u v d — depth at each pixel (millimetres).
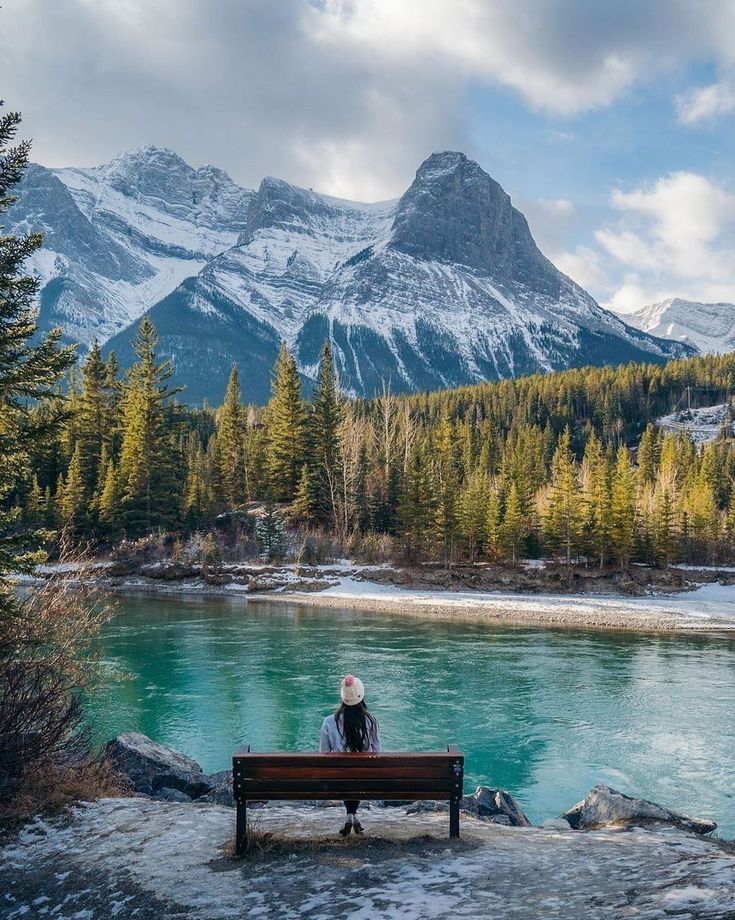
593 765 21422
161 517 82438
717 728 25141
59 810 10320
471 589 72938
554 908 5621
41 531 13586
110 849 8500
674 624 52281
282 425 93688
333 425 93188
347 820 8078
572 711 27375
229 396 102188
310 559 78312
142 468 84125
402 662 36594
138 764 15039
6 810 10156
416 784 7602
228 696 28906
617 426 188250
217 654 38062
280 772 7551
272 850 7633
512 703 28500
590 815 12578
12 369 13219
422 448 94938
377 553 82312
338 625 49781
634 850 7754
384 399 107062
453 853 7457
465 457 126062
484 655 38844
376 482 96562
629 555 83188
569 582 74438
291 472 92875
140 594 68188
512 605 60812
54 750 11547
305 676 32812
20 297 13180
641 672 34594
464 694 29922
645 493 104000
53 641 12727
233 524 87500
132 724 24938
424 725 25422
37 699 11508
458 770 7578
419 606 60625
